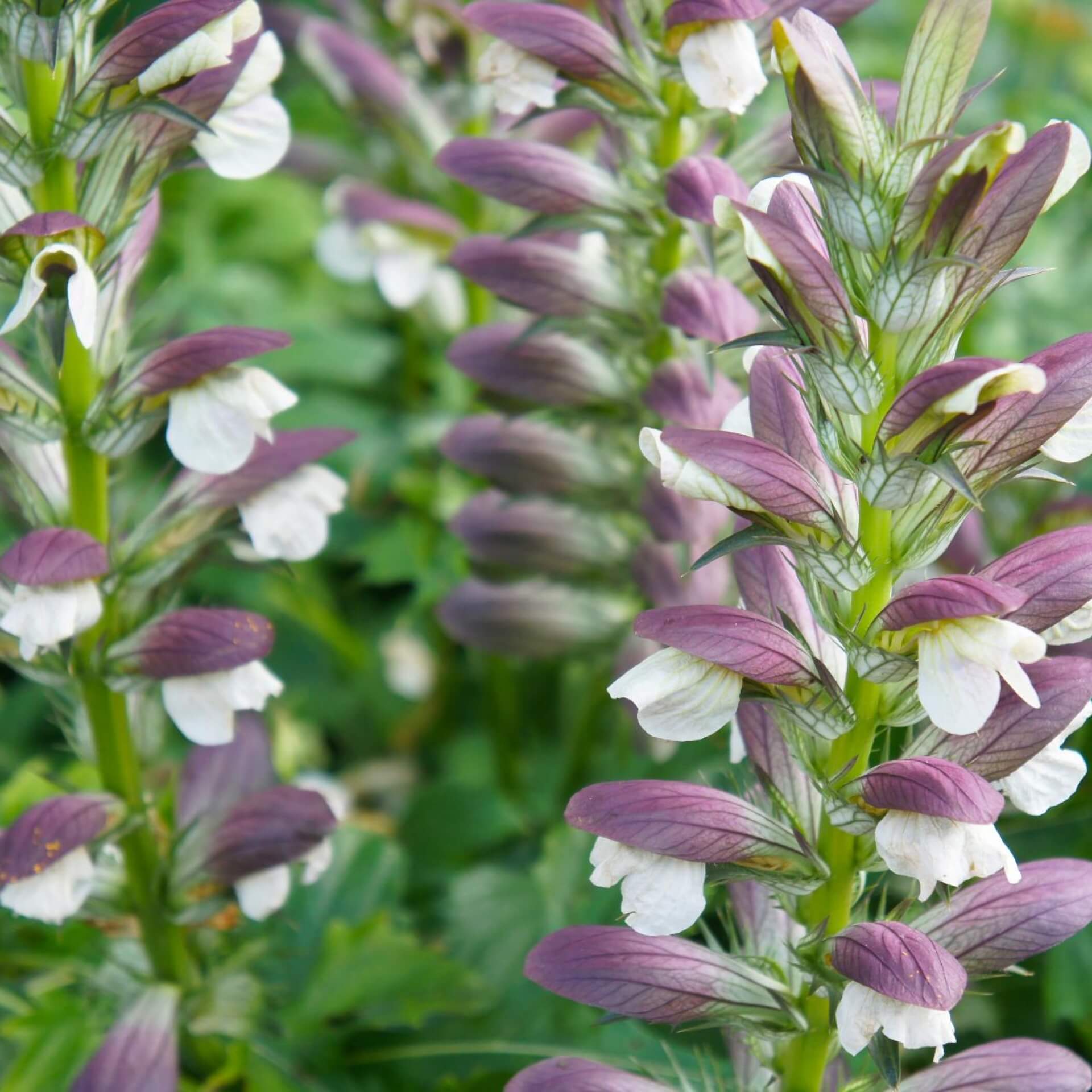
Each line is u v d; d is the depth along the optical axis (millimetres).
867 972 792
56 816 876
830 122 775
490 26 905
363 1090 951
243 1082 954
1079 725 808
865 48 1503
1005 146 761
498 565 1024
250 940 955
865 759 812
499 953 987
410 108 1213
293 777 1044
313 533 896
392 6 1189
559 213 940
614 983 821
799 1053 833
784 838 814
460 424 1020
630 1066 930
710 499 795
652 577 988
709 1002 824
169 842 914
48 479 881
